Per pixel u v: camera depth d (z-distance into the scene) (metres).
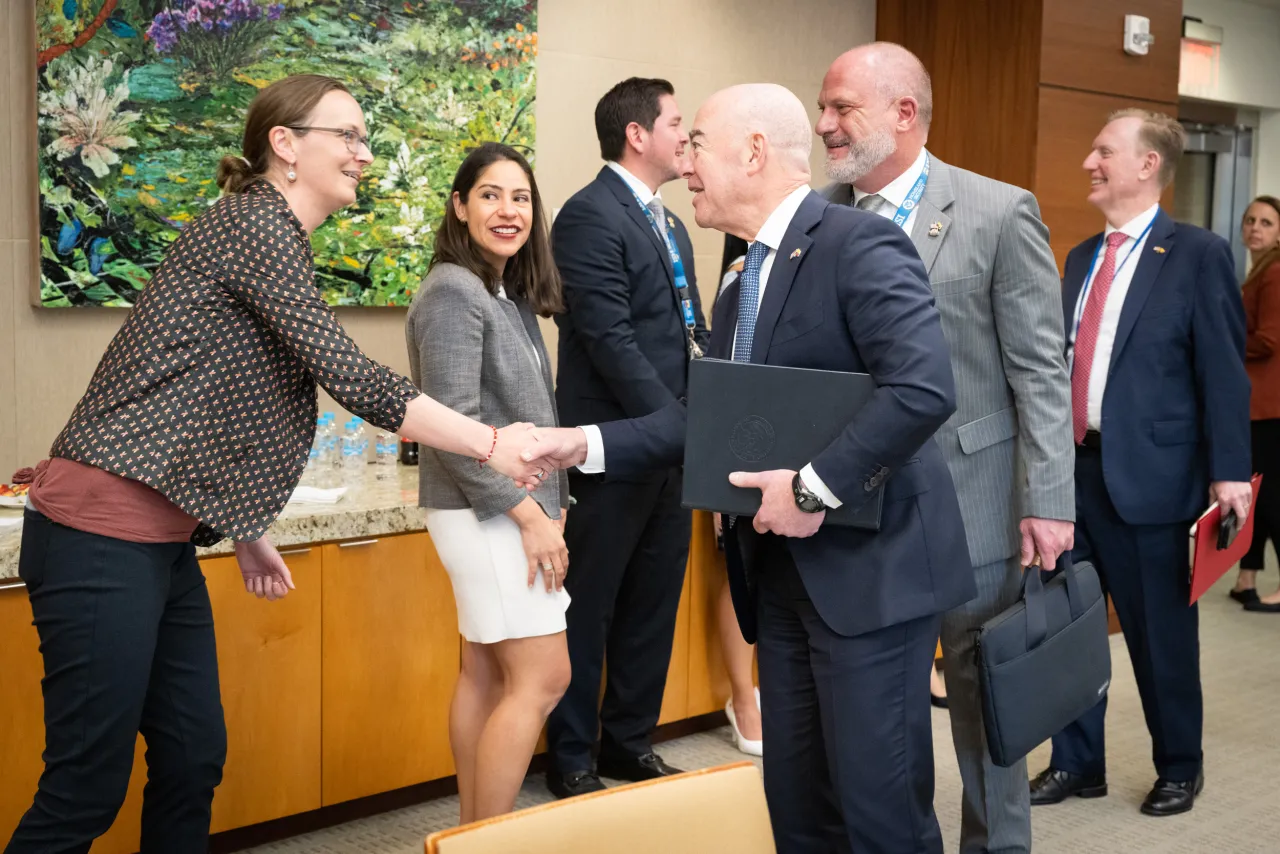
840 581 1.96
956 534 2.03
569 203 3.22
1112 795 3.39
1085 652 2.35
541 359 2.70
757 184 2.00
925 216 2.38
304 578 2.89
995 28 4.75
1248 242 5.59
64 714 2.00
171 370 1.98
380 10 3.59
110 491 1.97
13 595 2.50
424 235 3.75
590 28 4.17
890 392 1.82
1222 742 3.79
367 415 2.08
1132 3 4.96
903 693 2.00
